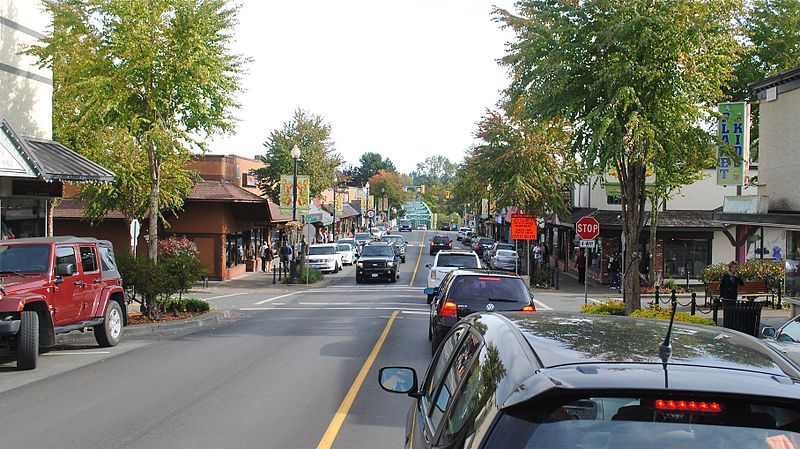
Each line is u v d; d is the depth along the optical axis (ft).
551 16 59.72
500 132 128.67
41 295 43.47
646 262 132.36
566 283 140.15
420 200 655.76
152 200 71.10
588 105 59.47
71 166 67.46
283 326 66.08
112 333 52.13
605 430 8.58
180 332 61.77
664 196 101.71
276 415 30.58
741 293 90.89
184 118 69.97
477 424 9.54
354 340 55.72
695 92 57.36
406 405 32.58
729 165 71.41
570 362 9.70
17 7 69.51
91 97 64.85
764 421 8.51
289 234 159.43
